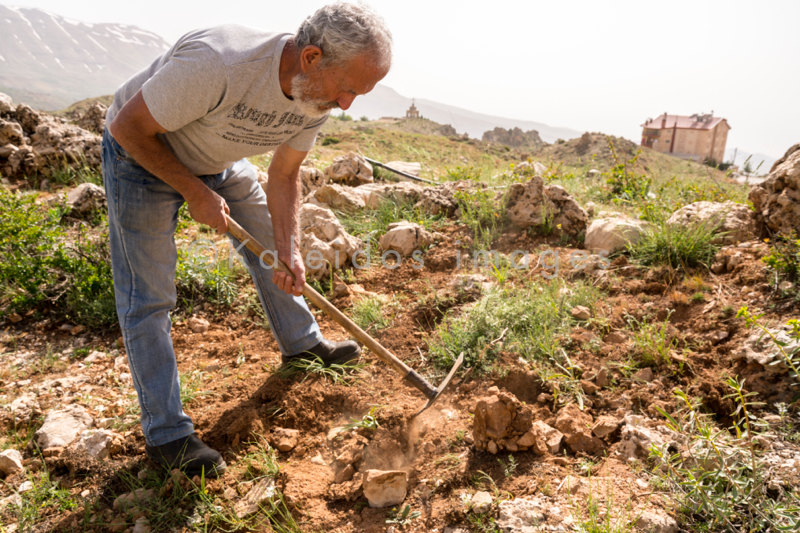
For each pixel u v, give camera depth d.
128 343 2.32
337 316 2.61
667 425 2.29
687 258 3.60
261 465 2.30
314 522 2.01
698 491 1.81
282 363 3.08
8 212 4.60
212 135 2.20
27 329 3.80
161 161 2.12
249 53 1.97
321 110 2.12
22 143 7.44
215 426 2.58
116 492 2.27
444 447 2.33
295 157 2.65
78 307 3.88
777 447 2.08
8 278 4.11
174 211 2.41
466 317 3.21
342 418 2.69
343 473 2.26
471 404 2.61
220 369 3.17
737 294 3.09
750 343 2.57
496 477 2.12
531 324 3.08
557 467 2.14
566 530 1.78
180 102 1.93
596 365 2.78
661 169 6.87
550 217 4.51
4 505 2.18
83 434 2.48
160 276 2.37
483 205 4.80
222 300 4.01
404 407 2.61
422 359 3.06
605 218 4.28
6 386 3.07
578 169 7.73
